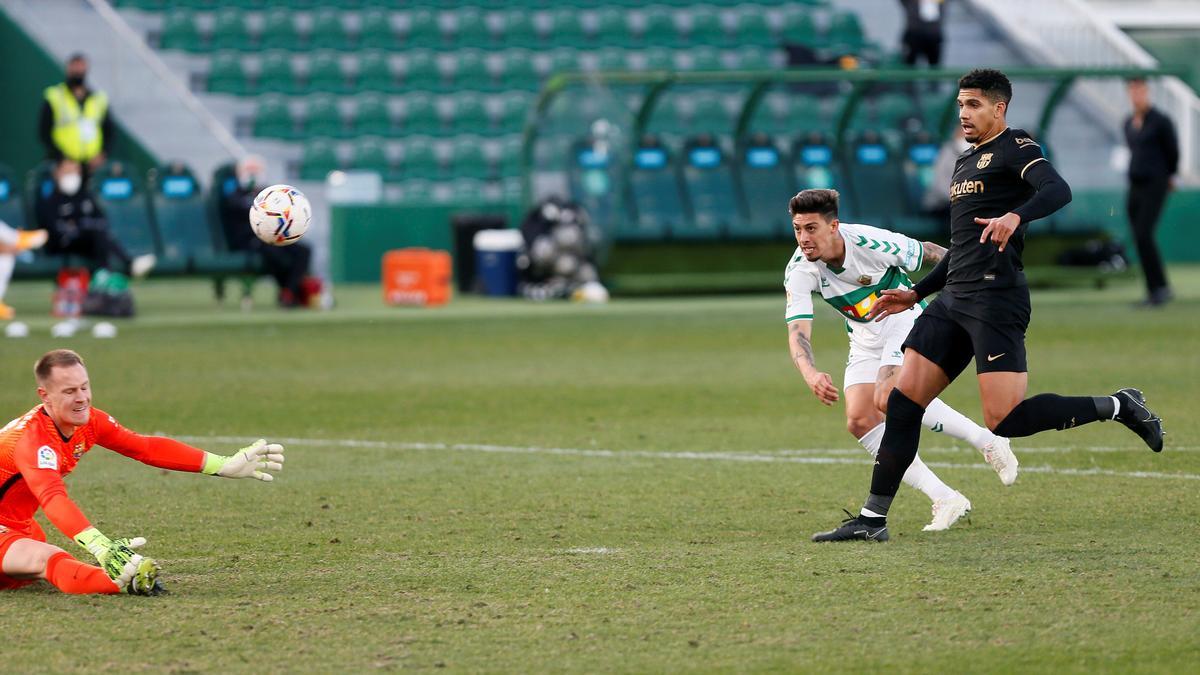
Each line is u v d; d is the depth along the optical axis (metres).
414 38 103.69
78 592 20.59
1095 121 103.69
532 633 18.66
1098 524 25.05
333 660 17.58
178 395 42.94
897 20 111.19
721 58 103.56
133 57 92.06
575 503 27.52
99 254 66.94
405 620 19.31
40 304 76.12
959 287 23.66
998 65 106.69
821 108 97.62
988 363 23.38
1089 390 41.94
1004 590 20.47
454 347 55.59
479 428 37.06
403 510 26.97
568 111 80.56
